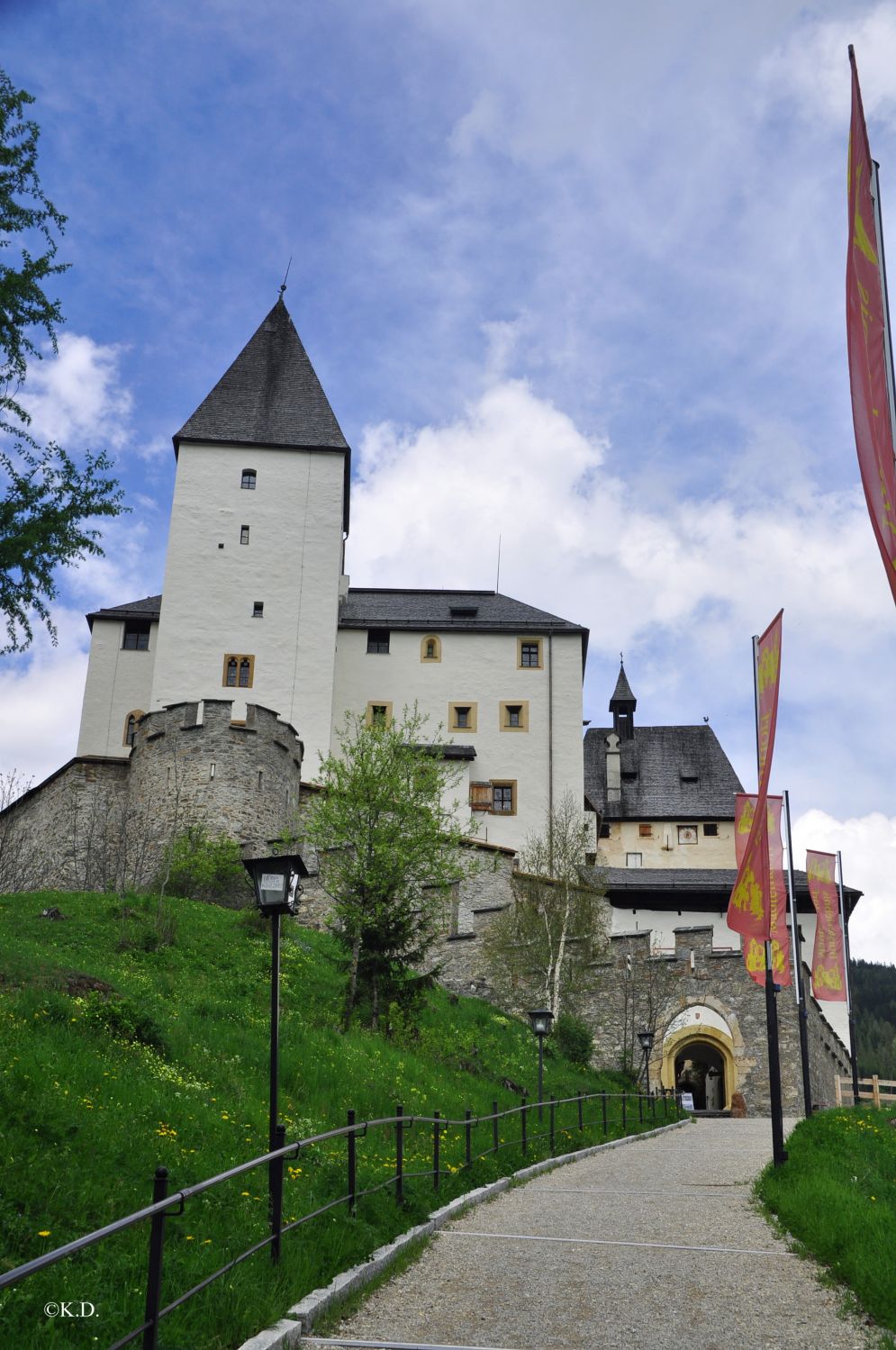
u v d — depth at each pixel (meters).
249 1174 11.70
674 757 67.31
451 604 61.53
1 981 18.48
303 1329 7.87
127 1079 14.48
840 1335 8.20
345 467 58.53
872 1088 43.91
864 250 11.94
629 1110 28.25
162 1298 7.75
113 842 41.81
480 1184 14.64
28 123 14.38
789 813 30.48
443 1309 8.75
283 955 29.22
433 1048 26.98
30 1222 8.75
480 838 54.41
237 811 40.06
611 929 42.59
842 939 32.34
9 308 13.91
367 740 33.12
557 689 57.25
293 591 55.12
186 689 53.38
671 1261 10.50
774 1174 15.44
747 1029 36.22
